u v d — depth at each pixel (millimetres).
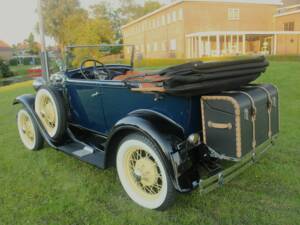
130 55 4121
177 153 2324
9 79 26641
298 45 24812
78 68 3748
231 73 2432
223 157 2262
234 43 25578
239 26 24844
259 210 2443
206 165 2578
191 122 2436
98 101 3166
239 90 2529
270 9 25656
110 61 4180
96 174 3262
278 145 3691
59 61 3838
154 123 2443
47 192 2898
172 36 25453
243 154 2221
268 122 2592
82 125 3605
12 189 2979
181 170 2307
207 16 23609
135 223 2373
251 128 2312
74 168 3438
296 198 2580
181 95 2248
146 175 2570
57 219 2465
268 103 2551
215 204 2566
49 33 38000
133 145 2561
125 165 2721
